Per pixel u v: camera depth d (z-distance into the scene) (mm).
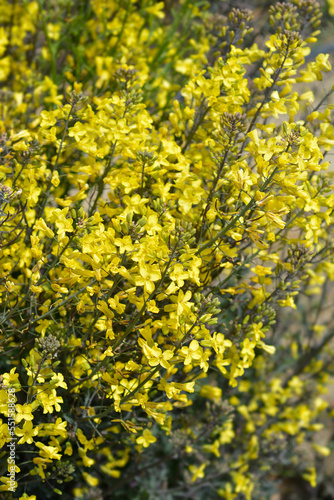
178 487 3531
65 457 2484
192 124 2502
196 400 3229
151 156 2006
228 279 2283
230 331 2367
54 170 2135
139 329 1877
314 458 4824
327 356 4363
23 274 2480
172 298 1863
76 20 3416
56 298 2270
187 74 3070
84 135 2297
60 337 2150
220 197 2375
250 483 3832
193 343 1902
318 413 4406
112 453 3145
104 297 1923
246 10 2568
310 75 2307
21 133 2094
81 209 1912
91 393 2420
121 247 1805
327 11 3184
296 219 2236
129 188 2104
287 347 4246
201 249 2092
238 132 2111
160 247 1856
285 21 2529
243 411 3807
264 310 2264
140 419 2463
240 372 2279
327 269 3061
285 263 2330
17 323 2566
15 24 3791
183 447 2986
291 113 2258
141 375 1941
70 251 2100
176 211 2150
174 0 4289
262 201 1875
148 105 3105
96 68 3316
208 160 2387
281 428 3992
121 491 3408
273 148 1902
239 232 2256
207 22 3365
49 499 2691
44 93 3424
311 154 1984
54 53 3355
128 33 3430
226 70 2225
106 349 2092
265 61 2305
